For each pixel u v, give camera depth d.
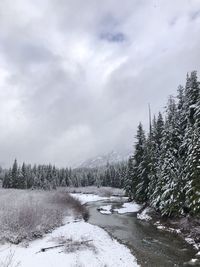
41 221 23.00
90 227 26.66
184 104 35.47
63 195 42.94
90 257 16.55
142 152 50.12
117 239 24.00
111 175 126.50
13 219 20.67
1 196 34.97
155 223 31.80
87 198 68.81
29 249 17.41
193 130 27.52
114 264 16.19
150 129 47.00
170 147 33.16
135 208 45.53
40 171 127.56
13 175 92.50
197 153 24.28
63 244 18.50
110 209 45.88
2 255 15.88
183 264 17.30
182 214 28.25
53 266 14.47
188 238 23.39
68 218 29.95
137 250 20.50
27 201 28.78
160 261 17.84
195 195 23.67
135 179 50.97
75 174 142.50
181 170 29.25
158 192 33.75
